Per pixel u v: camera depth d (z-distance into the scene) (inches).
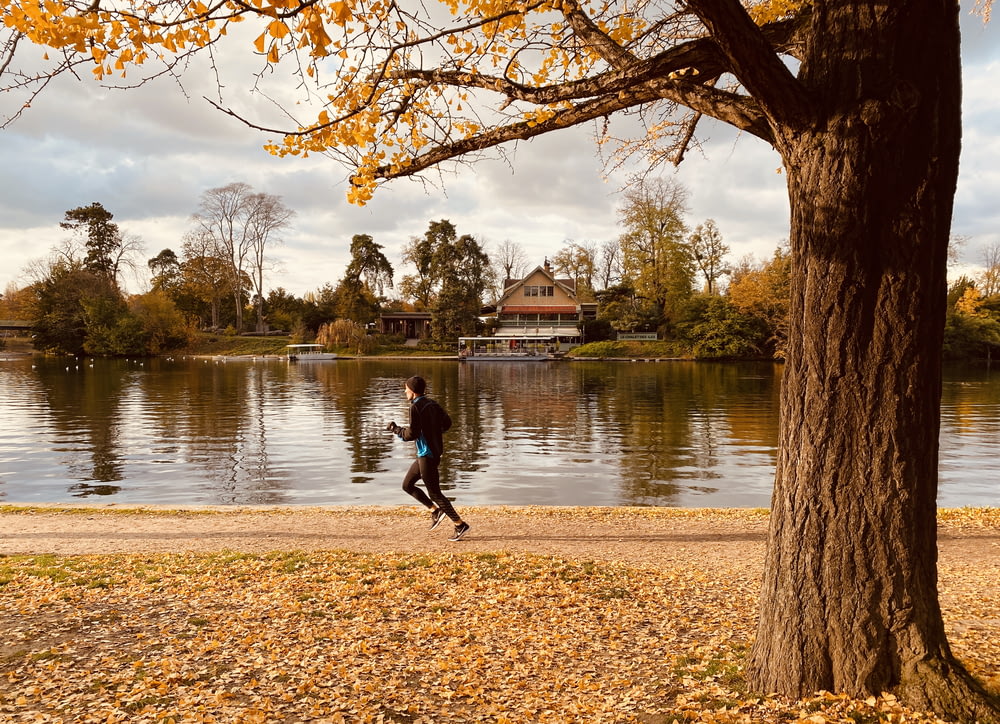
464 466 621.9
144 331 2881.4
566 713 135.0
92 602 209.8
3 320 3882.9
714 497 495.8
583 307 3312.0
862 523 119.7
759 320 2635.3
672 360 2620.6
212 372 1990.7
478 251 3523.6
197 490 525.7
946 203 115.8
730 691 136.5
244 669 157.4
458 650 170.6
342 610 202.5
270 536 330.6
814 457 123.3
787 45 147.4
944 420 919.7
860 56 113.5
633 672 154.9
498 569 252.8
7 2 111.6
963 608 202.1
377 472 596.4
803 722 115.6
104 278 3051.2
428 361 2689.5
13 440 771.4
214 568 253.4
